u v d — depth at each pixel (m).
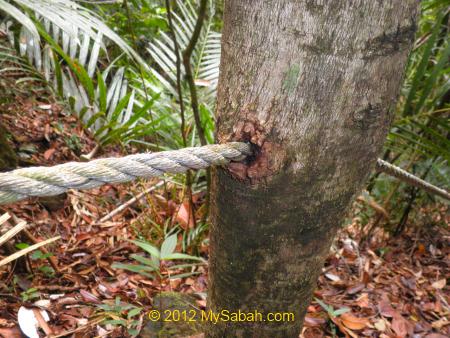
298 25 0.33
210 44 1.26
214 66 1.21
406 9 0.33
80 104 0.92
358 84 0.35
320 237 0.44
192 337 0.71
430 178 1.27
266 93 0.36
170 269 0.95
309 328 0.88
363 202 1.34
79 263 0.93
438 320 1.06
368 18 0.32
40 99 1.44
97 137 0.89
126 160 0.33
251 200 0.41
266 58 0.35
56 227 1.04
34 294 0.77
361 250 1.35
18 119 1.31
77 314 0.77
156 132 1.04
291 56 0.34
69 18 0.71
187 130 1.06
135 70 1.31
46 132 1.31
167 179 1.12
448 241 1.47
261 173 0.39
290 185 0.39
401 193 1.37
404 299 1.13
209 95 1.17
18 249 0.82
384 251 1.37
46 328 0.71
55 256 0.94
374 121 0.38
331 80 0.34
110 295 0.85
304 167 0.38
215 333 0.54
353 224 1.48
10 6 0.63
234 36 0.37
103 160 0.32
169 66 1.13
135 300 0.84
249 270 0.46
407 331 0.97
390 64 0.35
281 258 0.45
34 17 0.79
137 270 0.68
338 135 0.37
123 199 1.23
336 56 0.34
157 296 0.83
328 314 0.92
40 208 1.06
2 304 0.75
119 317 0.75
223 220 0.45
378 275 1.22
